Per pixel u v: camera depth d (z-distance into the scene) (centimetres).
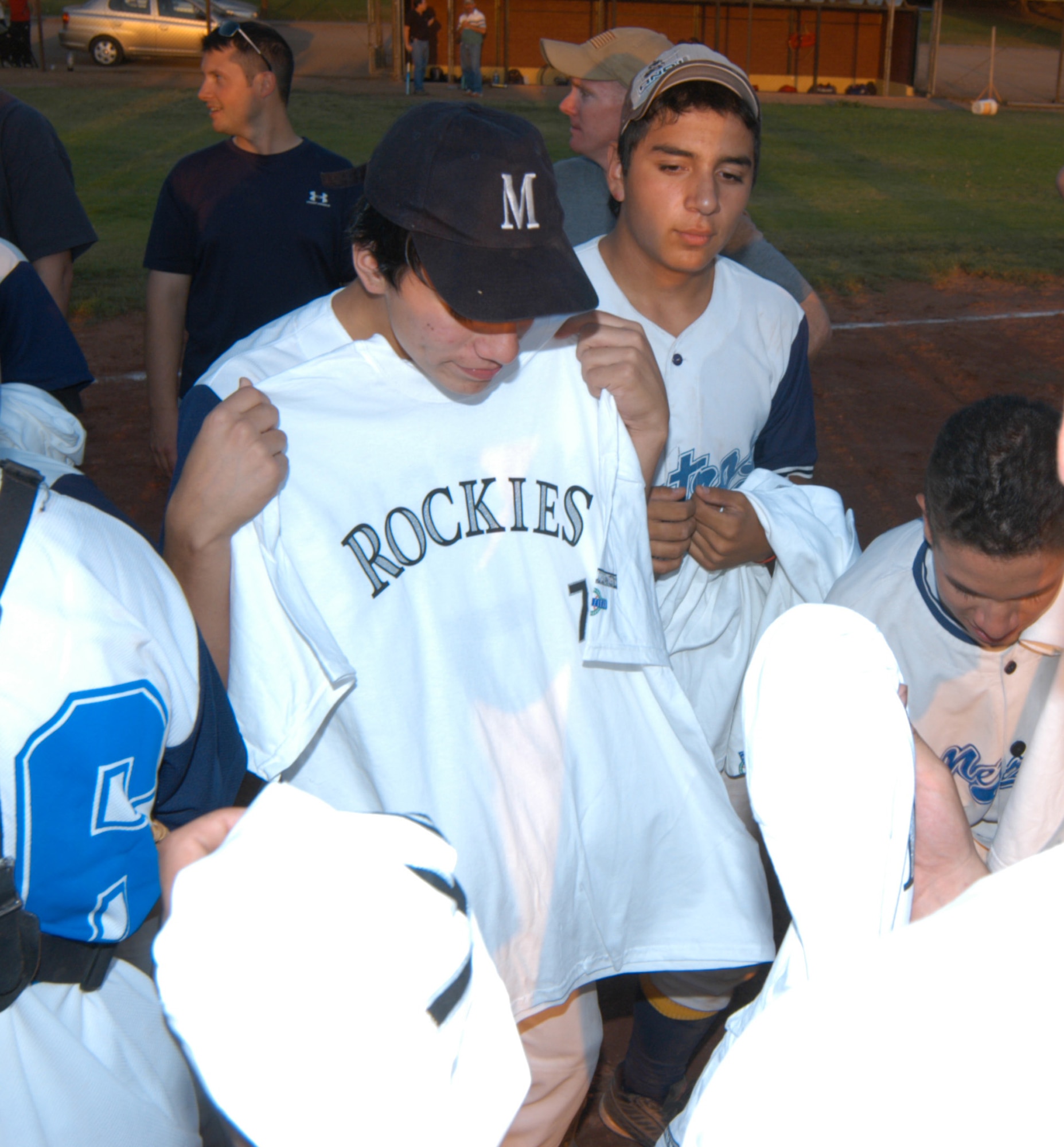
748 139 205
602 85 302
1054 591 160
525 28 2269
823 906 88
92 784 121
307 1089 65
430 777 174
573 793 188
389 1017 65
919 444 664
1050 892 55
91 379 241
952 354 837
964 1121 51
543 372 181
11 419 175
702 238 208
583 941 195
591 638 183
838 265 1080
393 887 69
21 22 2150
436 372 156
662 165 203
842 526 229
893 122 2077
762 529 218
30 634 114
